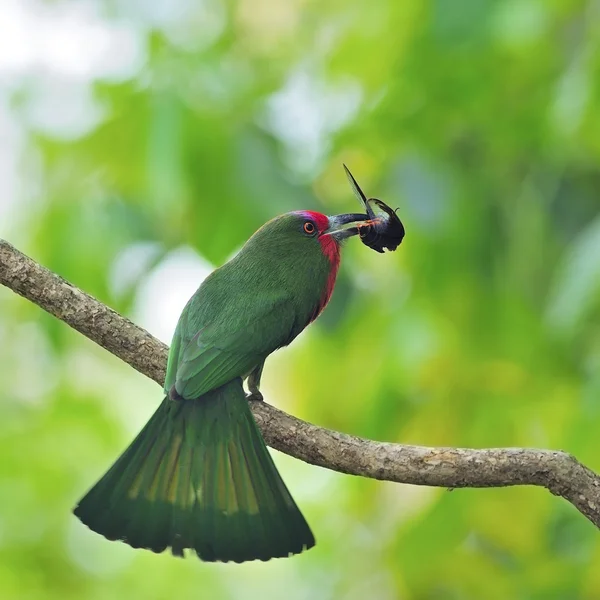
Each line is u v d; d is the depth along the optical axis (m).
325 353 12.74
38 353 14.13
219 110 11.21
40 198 11.98
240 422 8.05
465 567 11.89
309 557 13.73
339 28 12.45
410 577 11.63
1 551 14.04
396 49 12.03
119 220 11.54
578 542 11.54
